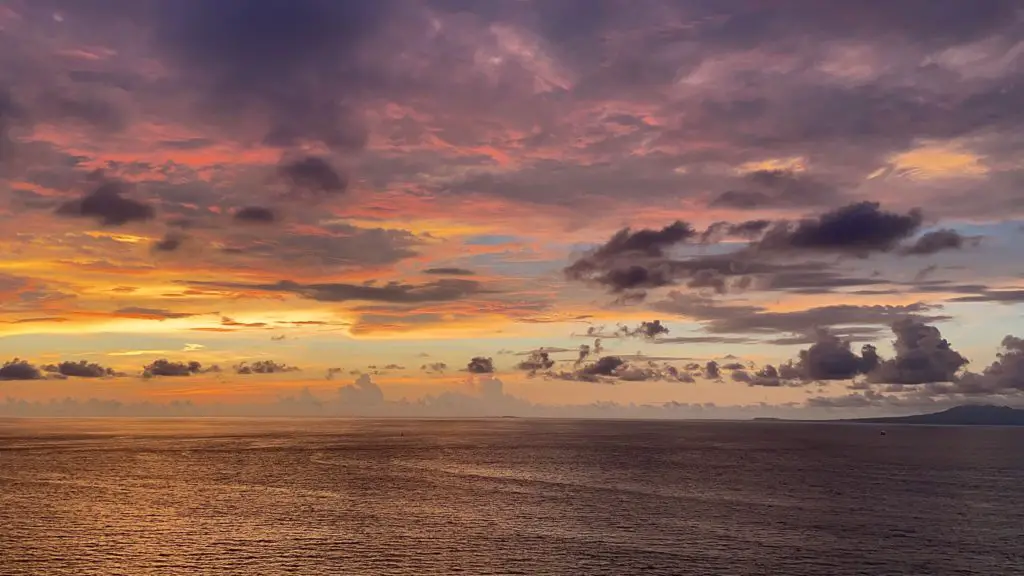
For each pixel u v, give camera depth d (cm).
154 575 5922
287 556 6494
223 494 10231
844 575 6000
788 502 9538
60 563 6266
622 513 8600
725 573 6019
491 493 10300
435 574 5950
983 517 8469
